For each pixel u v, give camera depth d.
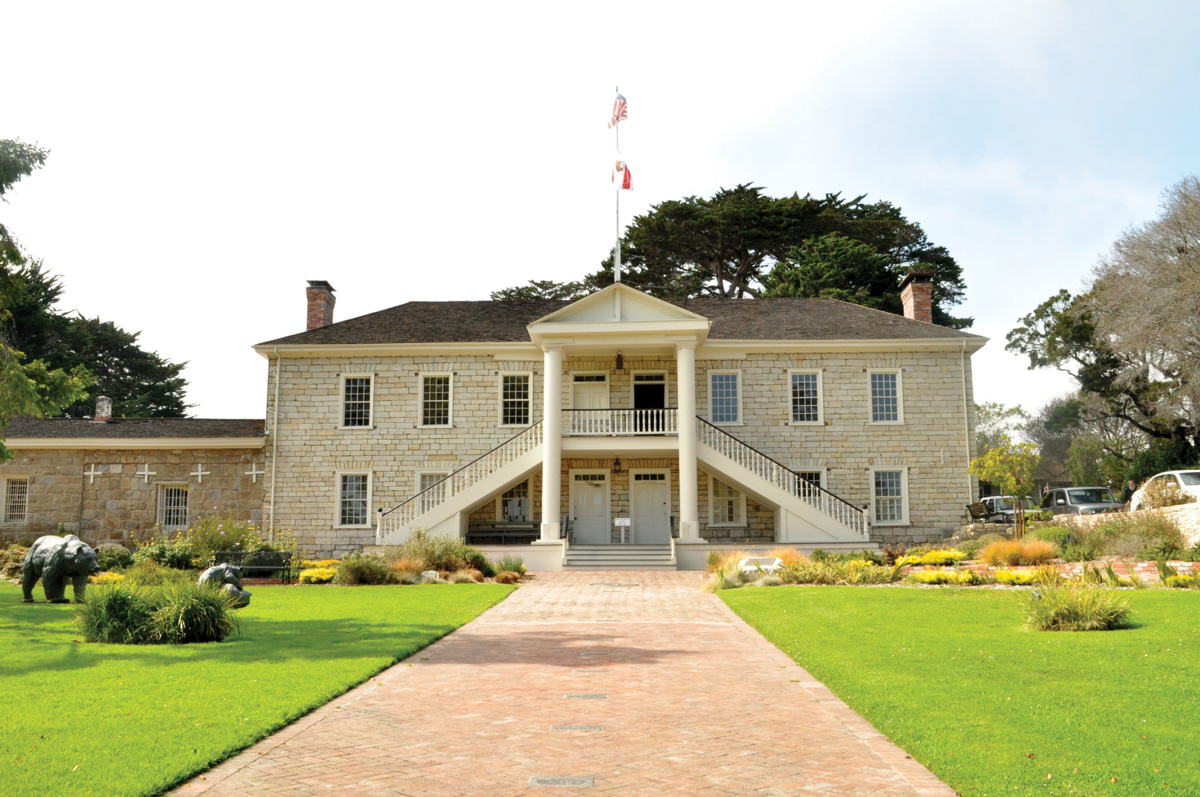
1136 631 12.19
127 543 31.84
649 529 31.92
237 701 8.41
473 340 32.03
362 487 31.70
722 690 9.42
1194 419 38.31
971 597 16.75
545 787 6.16
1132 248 39.50
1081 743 6.95
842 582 20.42
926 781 6.26
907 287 35.34
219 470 32.19
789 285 48.59
